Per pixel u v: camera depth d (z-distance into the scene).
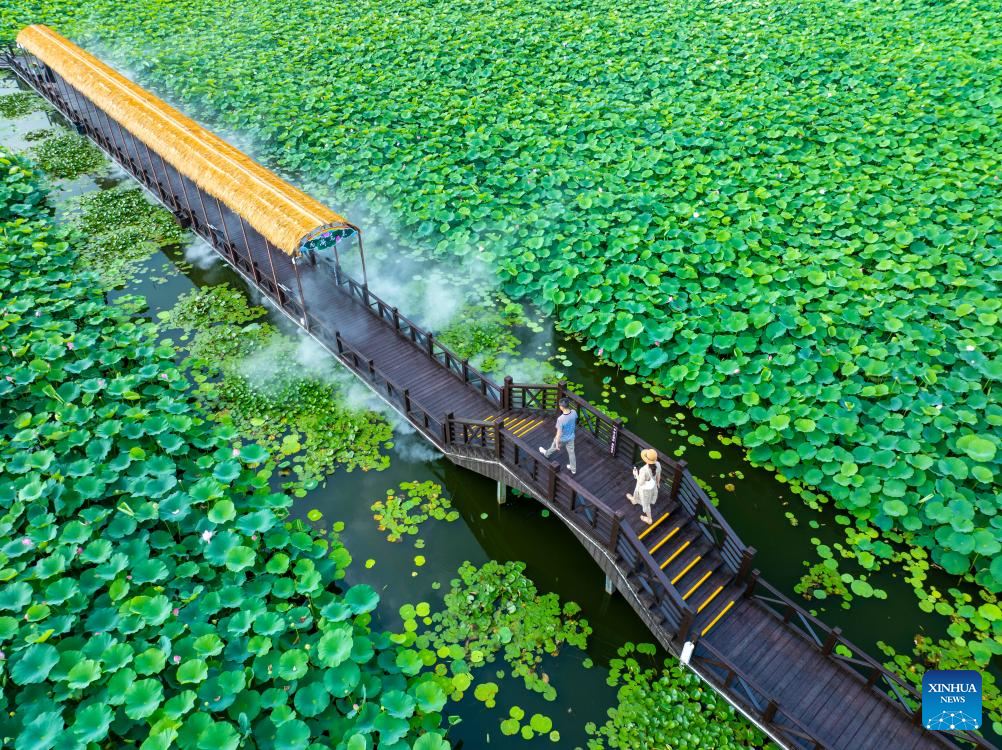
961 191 17.73
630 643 9.89
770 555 11.16
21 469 11.06
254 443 12.93
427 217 18.52
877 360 13.27
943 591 10.50
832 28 28.41
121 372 14.12
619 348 14.86
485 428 11.23
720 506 12.00
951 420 12.00
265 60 28.20
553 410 12.45
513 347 15.50
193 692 7.96
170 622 8.92
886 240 16.59
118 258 18.27
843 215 17.33
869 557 10.90
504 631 9.96
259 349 15.33
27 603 8.94
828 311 14.73
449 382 13.42
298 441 13.01
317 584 9.53
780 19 29.84
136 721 7.96
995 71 23.45
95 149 23.73
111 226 19.56
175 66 27.78
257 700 8.17
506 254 17.38
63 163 22.83
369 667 8.86
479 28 29.59
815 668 8.98
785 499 12.09
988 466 11.59
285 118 23.89
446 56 27.44
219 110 25.67
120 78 20.75
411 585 10.67
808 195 18.27
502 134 22.20
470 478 12.52
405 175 20.09
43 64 26.44
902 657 9.57
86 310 15.42
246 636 8.94
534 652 9.80
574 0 32.84
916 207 17.53
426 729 8.29
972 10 28.88
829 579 10.70
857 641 9.84
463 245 17.52
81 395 13.19
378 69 27.02
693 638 8.91
